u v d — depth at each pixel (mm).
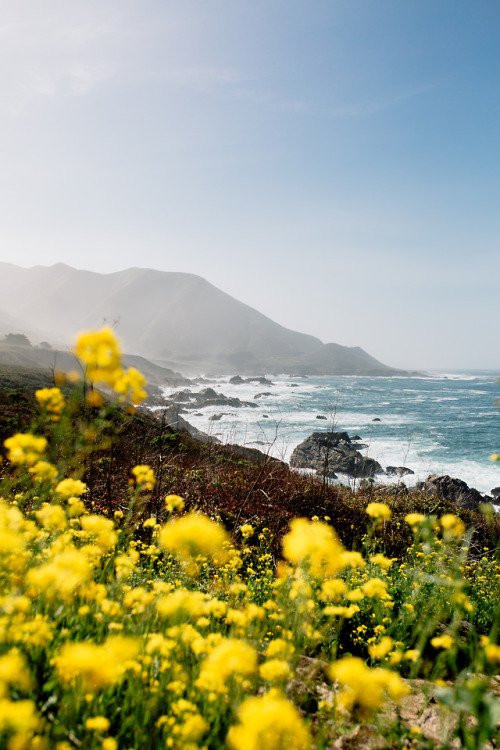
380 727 2066
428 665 3039
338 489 12352
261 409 69938
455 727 2043
